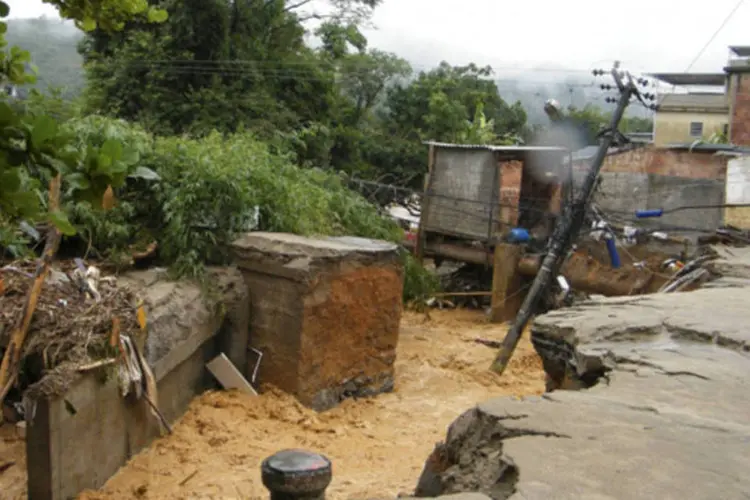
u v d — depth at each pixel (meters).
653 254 22.64
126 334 8.40
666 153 26.27
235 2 26.78
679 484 3.33
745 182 20.92
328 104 29.42
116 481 8.26
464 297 24.94
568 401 4.56
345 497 7.95
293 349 11.72
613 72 18.50
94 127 11.84
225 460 9.23
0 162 2.73
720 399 4.82
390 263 13.08
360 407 12.34
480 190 24.44
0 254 9.69
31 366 7.72
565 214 18.77
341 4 34.81
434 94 36.25
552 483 3.29
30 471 7.07
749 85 30.66
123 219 11.79
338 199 16.66
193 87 25.36
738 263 12.18
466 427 4.41
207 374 11.73
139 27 26.75
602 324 6.72
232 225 12.60
